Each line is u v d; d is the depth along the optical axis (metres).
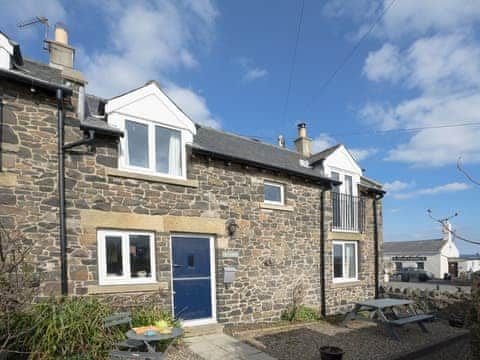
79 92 5.66
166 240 6.26
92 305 4.75
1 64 4.93
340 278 9.94
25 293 4.18
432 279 31.41
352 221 10.40
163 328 4.49
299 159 10.83
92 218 5.48
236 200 7.43
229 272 6.96
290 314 7.89
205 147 7.09
